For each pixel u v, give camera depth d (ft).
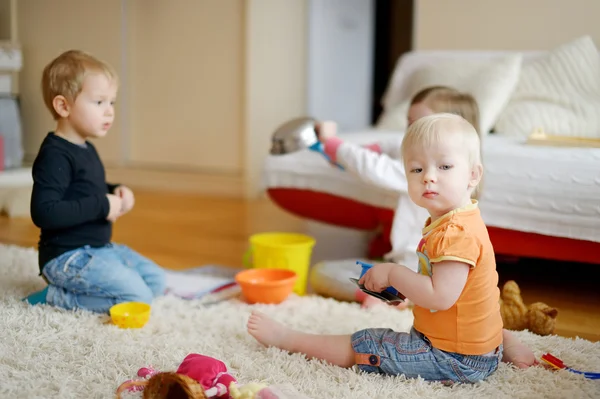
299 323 5.57
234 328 5.39
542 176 6.51
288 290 6.21
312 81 15.19
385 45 18.06
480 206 6.81
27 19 11.60
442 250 4.12
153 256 8.25
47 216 5.61
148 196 13.29
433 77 9.91
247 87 13.14
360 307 6.17
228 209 12.01
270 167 8.40
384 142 7.38
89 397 3.99
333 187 7.91
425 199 4.29
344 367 4.64
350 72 16.81
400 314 5.82
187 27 13.64
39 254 5.99
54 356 4.62
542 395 4.12
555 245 6.59
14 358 4.52
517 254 6.82
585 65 9.26
